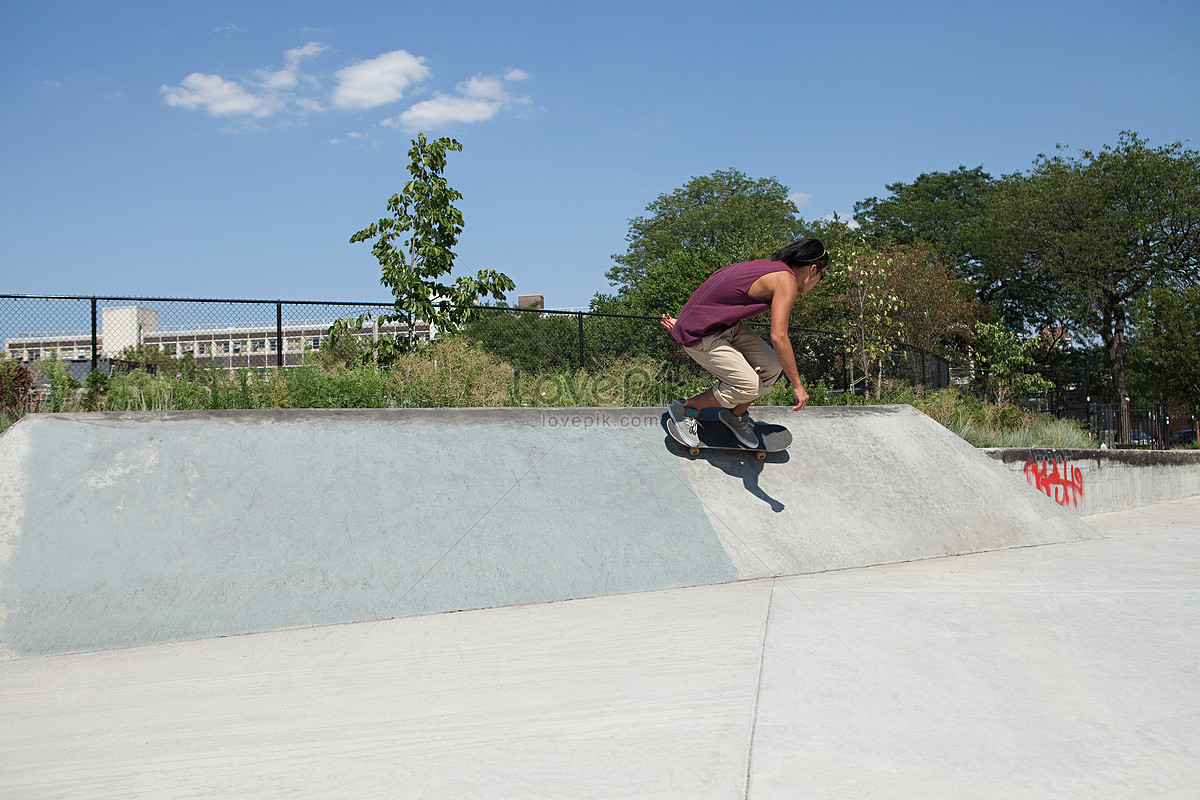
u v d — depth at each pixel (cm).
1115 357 3084
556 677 260
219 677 266
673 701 237
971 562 461
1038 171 3250
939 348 2797
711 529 442
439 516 400
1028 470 847
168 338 970
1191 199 2833
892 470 550
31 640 297
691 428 488
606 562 399
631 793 177
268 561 352
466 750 203
